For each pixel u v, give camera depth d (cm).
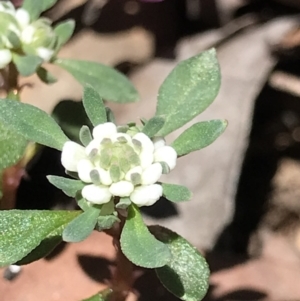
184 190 5
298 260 8
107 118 5
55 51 6
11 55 6
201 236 8
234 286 7
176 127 6
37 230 5
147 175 5
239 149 8
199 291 5
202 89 6
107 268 7
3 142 6
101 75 7
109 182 5
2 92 8
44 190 8
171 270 5
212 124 5
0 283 7
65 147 5
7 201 7
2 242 5
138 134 5
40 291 7
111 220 5
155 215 8
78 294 7
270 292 7
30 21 6
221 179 8
